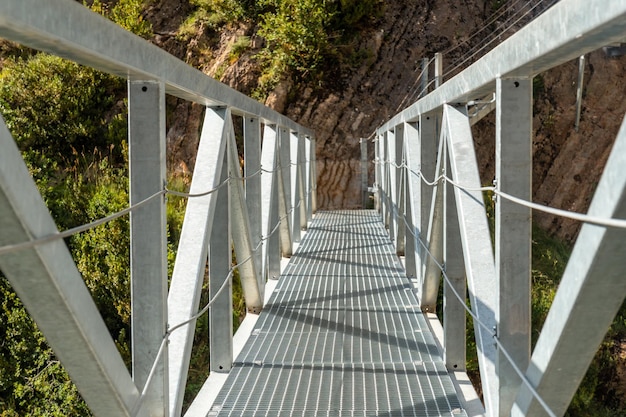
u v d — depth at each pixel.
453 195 2.76
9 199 1.02
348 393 2.62
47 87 12.30
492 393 1.88
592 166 14.57
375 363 2.98
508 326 1.75
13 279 1.14
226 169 2.90
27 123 12.23
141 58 1.65
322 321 3.79
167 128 13.07
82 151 12.39
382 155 8.40
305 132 8.10
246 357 3.09
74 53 1.34
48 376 8.39
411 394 2.60
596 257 1.09
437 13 14.18
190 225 2.31
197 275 2.20
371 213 10.27
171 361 2.05
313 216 9.93
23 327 8.56
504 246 1.73
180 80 2.03
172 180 11.11
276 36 12.99
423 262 3.84
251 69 13.31
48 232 1.14
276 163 4.84
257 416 2.41
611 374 10.77
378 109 13.34
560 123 14.41
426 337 3.43
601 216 1.06
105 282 8.94
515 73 1.61
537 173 14.54
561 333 1.25
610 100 14.57
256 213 4.03
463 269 2.85
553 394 1.40
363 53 13.55
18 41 1.21
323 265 5.74
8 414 8.23
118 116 12.51
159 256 1.83
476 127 13.41
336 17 13.49
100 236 9.03
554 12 1.26
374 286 4.78
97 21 1.37
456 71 13.87
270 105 13.05
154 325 1.84
